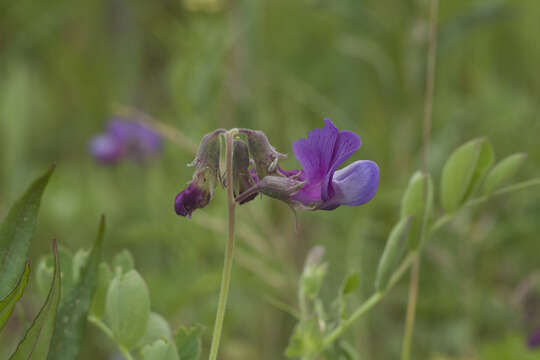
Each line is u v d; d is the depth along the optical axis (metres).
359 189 0.41
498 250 0.61
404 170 0.66
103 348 0.60
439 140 0.66
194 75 0.63
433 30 0.46
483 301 0.58
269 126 0.69
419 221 0.44
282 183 0.41
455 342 0.57
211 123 0.65
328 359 0.44
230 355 0.58
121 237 0.70
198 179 0.41
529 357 0.53
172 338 0.43
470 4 0.73
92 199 0.82
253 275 0.58
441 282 0.60
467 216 0.60
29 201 0.41
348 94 0.74
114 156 0.81
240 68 0.66
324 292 0.53
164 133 0.55
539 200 0.58
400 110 0.71
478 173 0.44
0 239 0.40
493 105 0.77
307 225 0.62
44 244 0.76
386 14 0.72
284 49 0.78
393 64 0.70
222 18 0.70
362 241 0.58
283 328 0.60
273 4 0.77
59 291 0.40
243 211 0.61
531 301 0.53
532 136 0.72
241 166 0.41
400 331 0.60
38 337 0.40
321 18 0.78
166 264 0.71
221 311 0.41
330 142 0.41
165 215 0.64
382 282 0.43
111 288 0.42
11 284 0.41
